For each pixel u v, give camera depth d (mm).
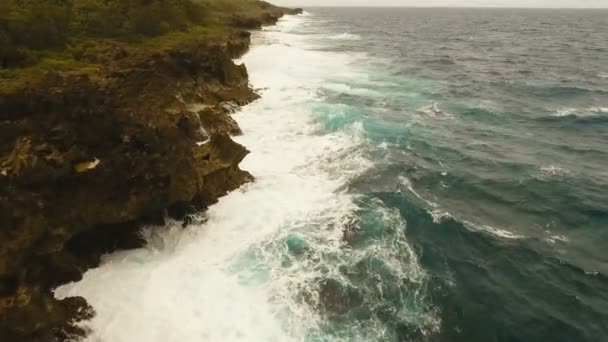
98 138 12289
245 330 10711
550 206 18609
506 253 15188
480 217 17531
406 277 13383
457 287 13273
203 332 10586
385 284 12906
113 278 12297
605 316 12398
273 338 10555
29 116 11508
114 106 13094
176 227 14727
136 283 12148
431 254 14805
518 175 21594
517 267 14484
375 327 11281
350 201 17578
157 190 13422
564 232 16656
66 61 20062
